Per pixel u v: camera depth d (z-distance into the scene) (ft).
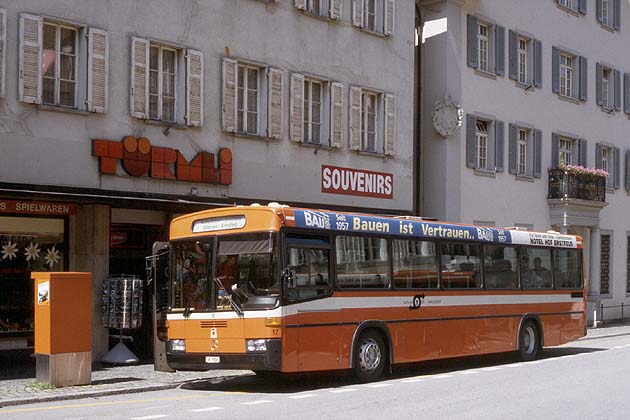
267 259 46.42
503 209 104.99
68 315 47.80
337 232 50.21
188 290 48.85
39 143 57.16
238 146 71.00
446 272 58.75
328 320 48.85
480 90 101.45
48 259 61.00
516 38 108.06
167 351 49.47
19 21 56.08
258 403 42.16
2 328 58.80
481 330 61.62
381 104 86.07
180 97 66.69
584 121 123.24
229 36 70.54
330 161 80.02
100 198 57.62
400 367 62.90
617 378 53.78
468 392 46.52
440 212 96.02
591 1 126.00
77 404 42.47
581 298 74.18
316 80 79.36
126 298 60.54
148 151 63.41
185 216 49.90
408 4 89.86
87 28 59.98
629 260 133.69
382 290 52.90
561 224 113.29
